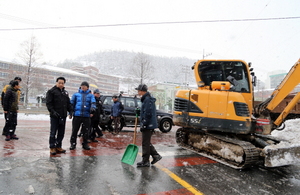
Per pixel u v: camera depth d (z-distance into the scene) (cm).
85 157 424
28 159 379
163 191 285
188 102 502
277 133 705
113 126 830
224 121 452
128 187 291
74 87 6812
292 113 792
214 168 404
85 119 499
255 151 404
